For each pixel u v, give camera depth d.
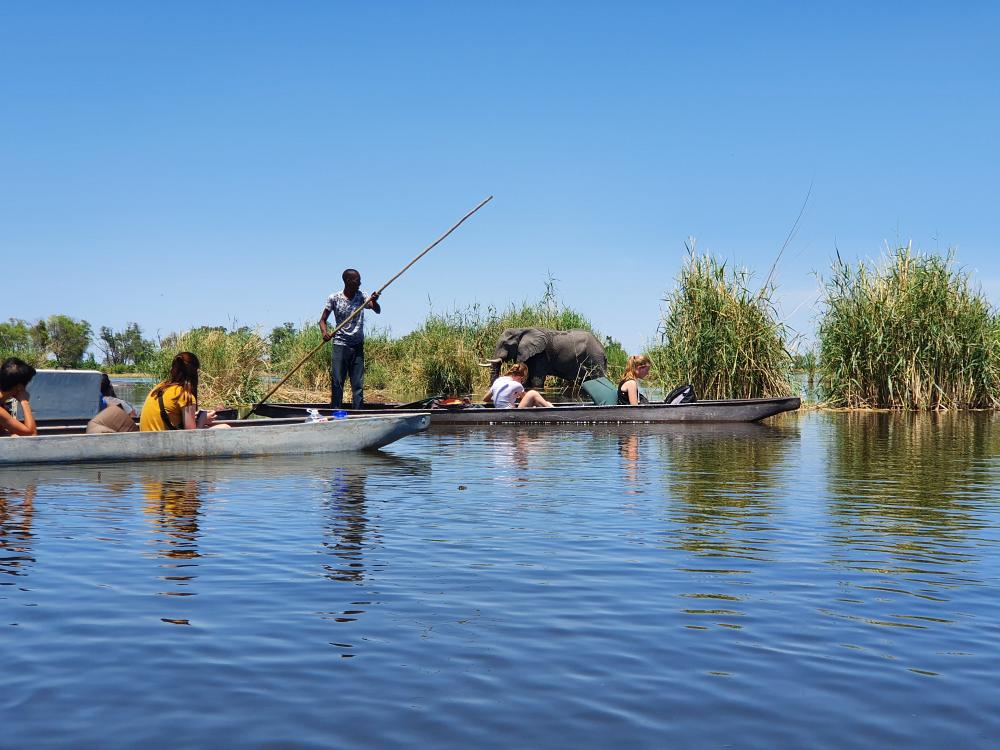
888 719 2.52
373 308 12.77
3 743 2.35
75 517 5.36
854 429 12.27
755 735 2.43
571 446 9.95
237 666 2.90
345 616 3.42
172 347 18.39
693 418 13.15
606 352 24.59
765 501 6.14
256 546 4.60
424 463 8.25
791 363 15.28
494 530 5.07
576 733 2.43
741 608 3.56
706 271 15.26
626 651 3.06
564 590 3.80
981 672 2.88
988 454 9.06
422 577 4.00
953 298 16.48
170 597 3.65
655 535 4.95
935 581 3.97
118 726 2.46
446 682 2.78
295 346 21.64
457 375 21.09
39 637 3.16
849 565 4.27
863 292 16.67
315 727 2.46
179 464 7.90
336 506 5.82
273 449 8.45
